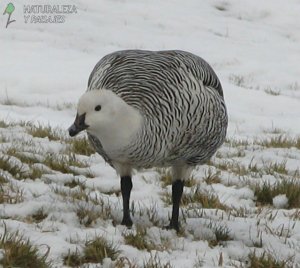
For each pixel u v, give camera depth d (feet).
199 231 59.06
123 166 56.85
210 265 52.26
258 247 57.41
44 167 73.56
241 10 209.36
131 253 52.60
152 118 52.95
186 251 54.75
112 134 51.11
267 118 121.49
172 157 57.06
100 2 200.75
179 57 57.72
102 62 58.34
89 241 52.70
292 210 67.67
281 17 206.69
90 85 57.26
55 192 65.10
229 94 134.92
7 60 140.36
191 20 195.93
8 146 80.07
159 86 53.98
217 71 158.10
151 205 66.08
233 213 65.92
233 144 96.43
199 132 56.18
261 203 70.79
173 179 60.49
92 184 70.85
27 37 164.14
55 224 56.18
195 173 78.13
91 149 84.74
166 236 57.11
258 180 77.15
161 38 178.91
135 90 53.47
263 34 192.44
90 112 50.21
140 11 198.39
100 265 50.29
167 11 201.16
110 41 171.83
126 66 55.47
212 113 57.00
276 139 101.50
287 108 131.44
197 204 67.87
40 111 112.47
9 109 111.55
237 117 119.65
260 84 151.84
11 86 126.11
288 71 163.12
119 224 59.00
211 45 177.27
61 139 89.51
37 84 128.06
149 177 75.20
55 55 148.46
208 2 212.23
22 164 72.02
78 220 58.34
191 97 55.06
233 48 176.45
